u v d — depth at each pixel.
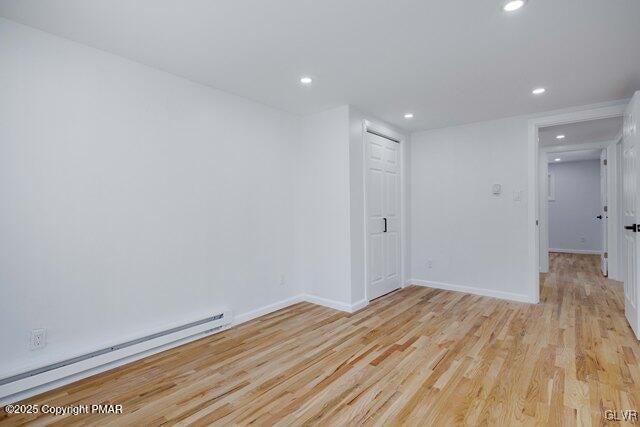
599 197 7.09
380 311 3.38
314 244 3.67
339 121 3.39
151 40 2.07
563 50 2.19
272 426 1.61
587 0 1.65
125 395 1.89
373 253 3.80
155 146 2.48
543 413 1.68
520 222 3.71
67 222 2.05
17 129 1.87
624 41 2.06
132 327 2.34
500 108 3.43
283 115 3.55
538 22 1.86
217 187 2.90
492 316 3.20
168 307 2.55
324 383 2.00
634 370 2.09
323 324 3.02
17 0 1.64
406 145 4.41
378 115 3.68
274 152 3.45
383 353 2.40
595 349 2.41
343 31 1.96
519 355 2.34
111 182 2.24
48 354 1.97
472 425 1.60
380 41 2.07
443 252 4.29
